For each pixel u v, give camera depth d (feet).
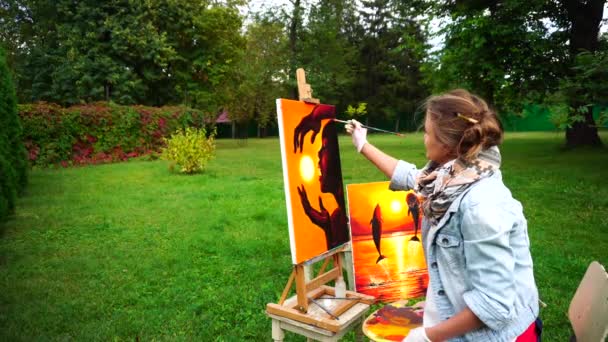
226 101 77.46
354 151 57.82
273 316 8.03
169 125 54.70
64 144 45.11
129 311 11.82
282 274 14.47
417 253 12.37
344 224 9.21
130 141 50.93
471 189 4.82
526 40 37.24
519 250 4.95
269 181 32.86
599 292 5.41
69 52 62.69
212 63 74.74
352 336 10.36
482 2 40.88
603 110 29.37
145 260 15.72
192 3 71.00
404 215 12.45
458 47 40.73
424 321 5.44
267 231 19.31
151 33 65.05
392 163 7.53
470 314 4.66
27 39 75.56
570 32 41.65
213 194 27.27
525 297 4.97
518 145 58.90
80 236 18.80
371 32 138.62
